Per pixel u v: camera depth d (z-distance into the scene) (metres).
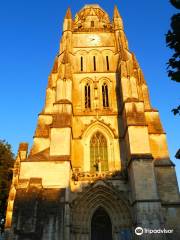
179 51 15.73
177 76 15.75
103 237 37.97
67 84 46.34
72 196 39.03
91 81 52.12
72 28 59.75
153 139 44.28
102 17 68.50
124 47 53.34
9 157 53.53
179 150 15.71
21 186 36.47
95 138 45.91
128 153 41.06
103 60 55.41
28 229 32.81
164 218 36.59
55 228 33.41
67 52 50.69
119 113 47.94
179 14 15.40
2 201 50.38
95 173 41.00
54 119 42.22
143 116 42.12
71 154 42.38
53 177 37.50
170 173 40.62
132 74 47.56
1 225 49.94
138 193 35.94
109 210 38.94
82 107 49.03
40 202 35.31
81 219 37.78
